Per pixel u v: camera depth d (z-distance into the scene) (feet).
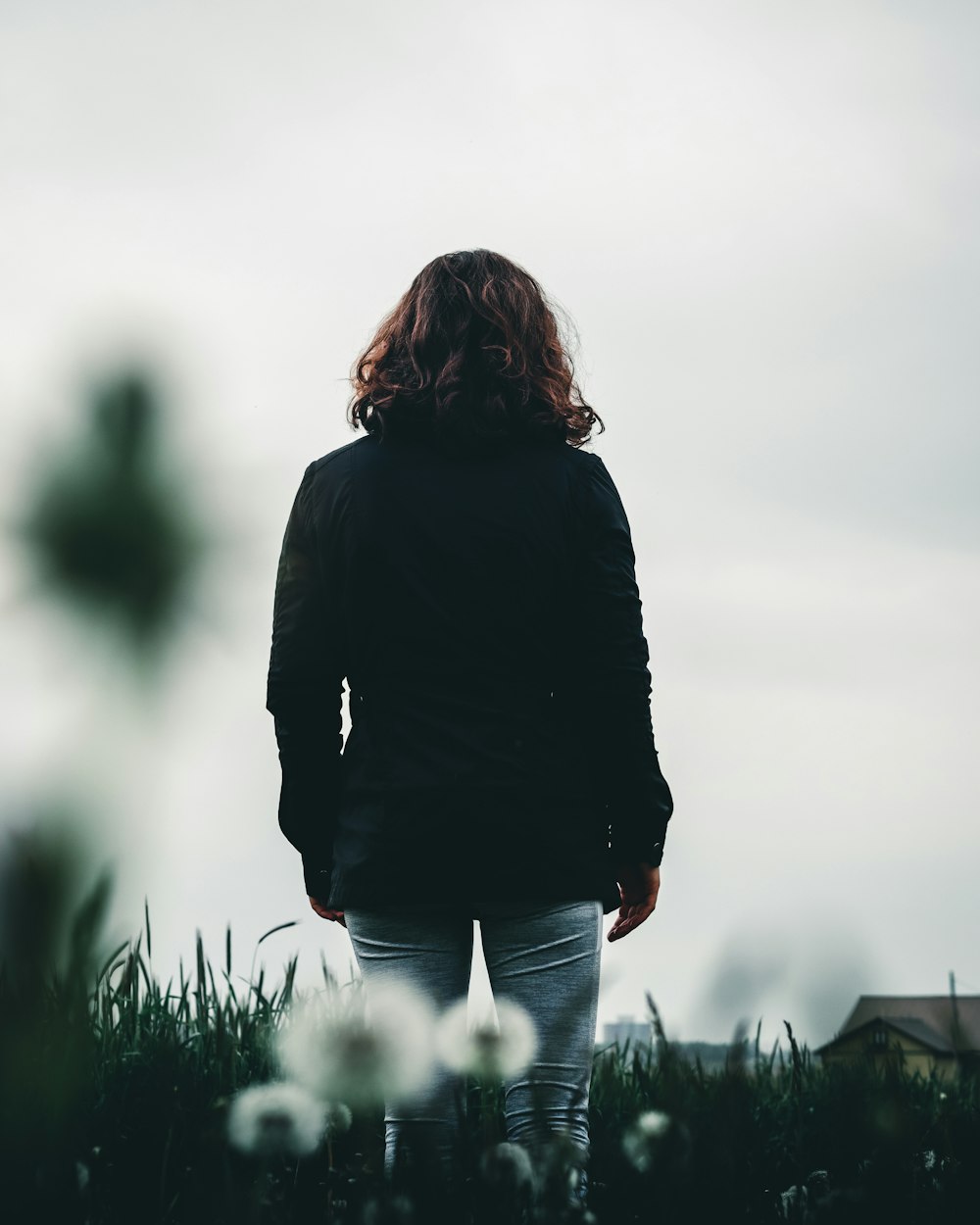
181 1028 8.54
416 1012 3.86
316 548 6.78
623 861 6.61
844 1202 4.92
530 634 6.43
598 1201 4.58
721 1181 4.24
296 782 6.70
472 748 6.19
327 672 6.72
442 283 6.93
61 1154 3.14
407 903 6.16
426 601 6.38
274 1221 4.37
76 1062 3.18
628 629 6.53
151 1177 5.17
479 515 6.47
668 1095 4.19
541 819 6.17
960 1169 5.29
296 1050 3.78
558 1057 6.12
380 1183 4.78
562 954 6.25
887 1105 5.38
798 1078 7.09
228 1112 4.18
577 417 7.02
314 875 6.89
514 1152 4.50
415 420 6.73
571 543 6.59
